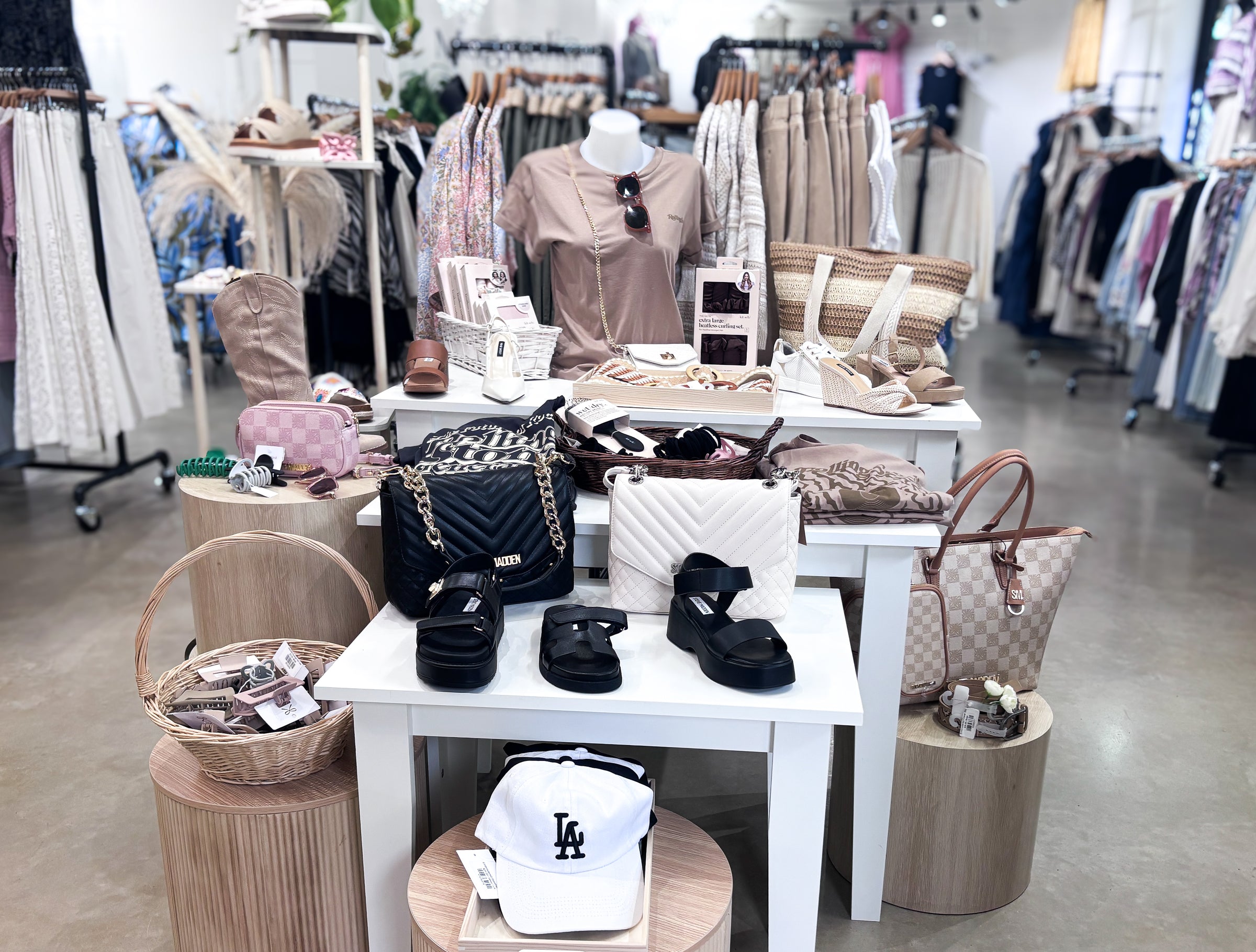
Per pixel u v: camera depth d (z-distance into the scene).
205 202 5.25
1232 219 4.75
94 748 2.50
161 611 3.31
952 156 5.02
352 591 2.04
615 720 1.48
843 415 2.08
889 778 1.84
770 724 1.46
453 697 1.46
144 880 2.02
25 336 3.82
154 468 4.93
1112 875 2.06
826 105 3.12
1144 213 6.02
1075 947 1.85
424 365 2.17
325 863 1.62
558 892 1.33
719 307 2.35
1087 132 7.30
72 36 3.87
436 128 4.67
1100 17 7.62
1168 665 3.04
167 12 6.81
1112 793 2.36
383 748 1.51
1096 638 3.22
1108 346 7.80
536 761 1.47
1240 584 3.68
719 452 1.86
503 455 1.80
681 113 4.48
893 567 1.75
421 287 3.17
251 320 2.24
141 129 5.94
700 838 1.55
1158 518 4.39
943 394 2.14
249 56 6.83
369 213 3.16
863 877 1.89
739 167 2.94
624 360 2.22
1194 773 2.45
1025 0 8.85
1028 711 1.96
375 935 1.60
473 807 2.04
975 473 1.86
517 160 3.34
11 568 3.67
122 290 4.04
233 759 1.57
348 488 2.07
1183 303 5.02
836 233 3.10
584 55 4.34
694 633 1.54
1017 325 8.05
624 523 1.69
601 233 2.49
